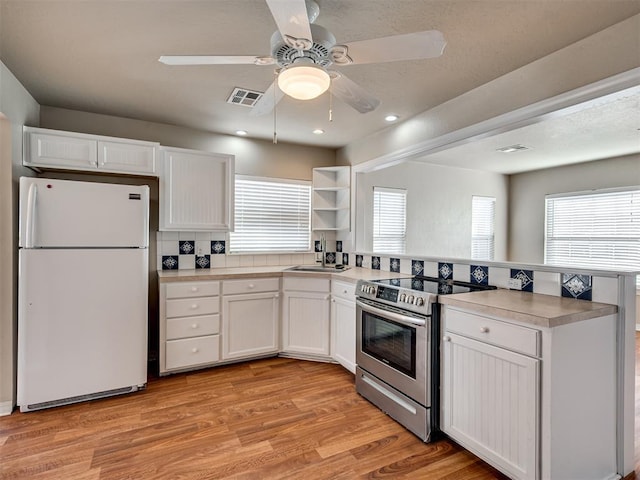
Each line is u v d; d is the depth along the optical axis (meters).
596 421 1.78
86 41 2.03
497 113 2.45
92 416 2.39
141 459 1.94
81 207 2.53
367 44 1.51
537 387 1.61
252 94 2.80
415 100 2.84
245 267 3.90
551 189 5.95
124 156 2.96
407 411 2.26
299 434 2.20
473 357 1.93
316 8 1.67
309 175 4.35
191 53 2.17
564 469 1.64
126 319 2.69
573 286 2.04
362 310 2.75
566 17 1.76
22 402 2.38
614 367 1.86
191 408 2.52
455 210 5.91
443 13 1.75
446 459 1.98
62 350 2.48
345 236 4.27
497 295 2.14
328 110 3.10
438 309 2.17
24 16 1.79
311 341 3.45
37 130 2.65
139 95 2.82
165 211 3.25
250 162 4.00
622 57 1.79
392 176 5.24
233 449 2.04
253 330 3.39
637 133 3.96
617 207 5.16
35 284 2.39
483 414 1.87
